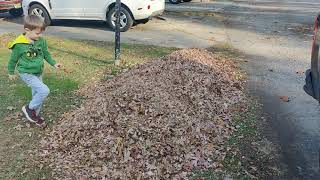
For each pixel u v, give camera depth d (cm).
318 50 186
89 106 240
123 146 194
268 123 236
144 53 381
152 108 226
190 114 228
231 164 190
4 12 639
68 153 195
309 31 499
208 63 329
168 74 283
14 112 245
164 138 201
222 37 464
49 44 416
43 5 522
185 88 260
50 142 207
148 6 491
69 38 452
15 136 216
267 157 198
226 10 656
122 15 488
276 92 288
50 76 312
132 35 469
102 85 288
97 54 378
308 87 197
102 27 521
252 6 707
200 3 735
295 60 370
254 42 440
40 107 230
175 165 185
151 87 255
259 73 330
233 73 323
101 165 184
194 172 181
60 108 251
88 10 507
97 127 210
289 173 185
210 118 230
